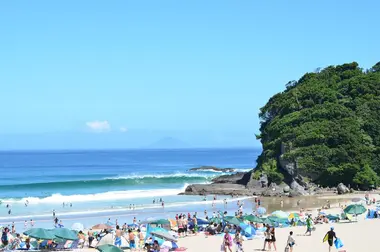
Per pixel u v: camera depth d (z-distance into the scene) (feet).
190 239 151.74
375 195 307.99
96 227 162.61
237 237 122.62
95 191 357.82
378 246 126.72
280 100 410.93
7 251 135.23
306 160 343.87
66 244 141.79
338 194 321.52
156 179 427.33
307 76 440.04
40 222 217.15
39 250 138.00
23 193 347.56
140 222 169.99
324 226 168.66
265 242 127.03
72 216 233.96
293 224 177.58
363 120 368.07
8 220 222.48
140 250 135.64
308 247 127.95
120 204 280.72
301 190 330.34
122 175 519.19
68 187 381.60
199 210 253.24
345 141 347.56
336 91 398.42
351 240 135.54
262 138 410.11
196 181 425.69
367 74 417.69
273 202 287.28
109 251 111.55
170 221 174.50
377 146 354.95
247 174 393.91
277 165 362.74
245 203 283.38
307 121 371.35
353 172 337.31
